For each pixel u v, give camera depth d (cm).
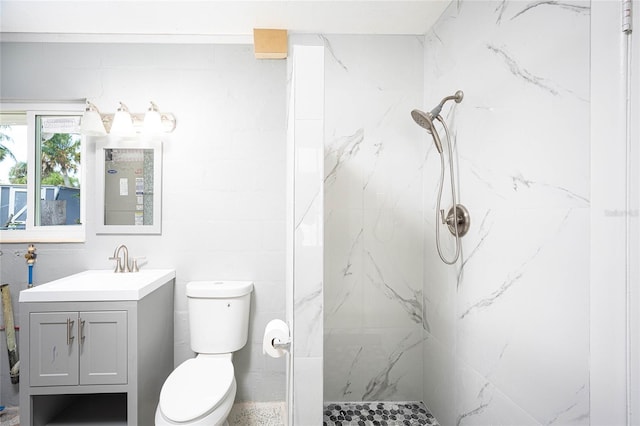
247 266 216
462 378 156
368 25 196
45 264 209
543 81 108
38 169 217
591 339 89
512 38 123
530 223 114
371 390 195
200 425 134
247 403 213
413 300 198
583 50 92
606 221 85
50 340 155
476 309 146
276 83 218
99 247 211
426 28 198
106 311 158
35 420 159
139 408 162
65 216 219
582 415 92
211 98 215
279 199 218
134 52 212
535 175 111
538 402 109
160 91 213
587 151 91
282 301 217
